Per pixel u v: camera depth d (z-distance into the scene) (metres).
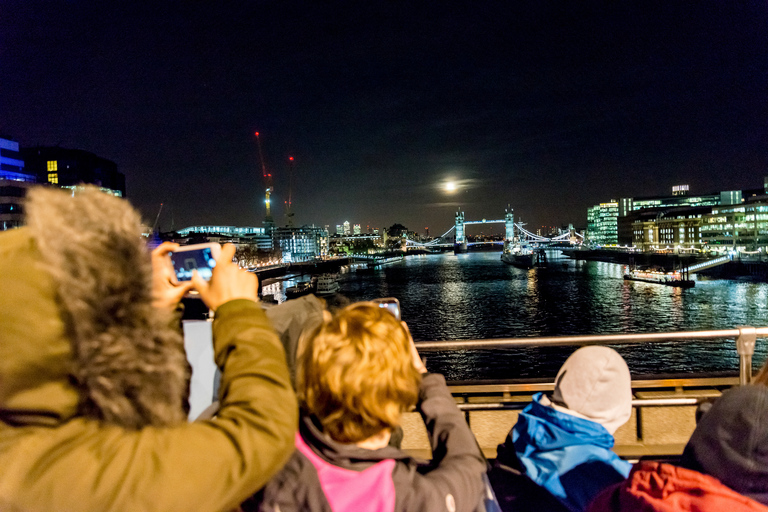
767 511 0.97
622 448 2.66
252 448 0.67
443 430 1.26
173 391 0.74
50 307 0.63
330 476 0.97
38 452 0.59
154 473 0.59
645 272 98.19
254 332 0.86
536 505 1.65
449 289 93.00
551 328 54.06
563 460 1.50
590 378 1.53
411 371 1.03
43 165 108.75
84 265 0.64
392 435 1.22
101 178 115.88
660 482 1.10
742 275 95.81
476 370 41.38
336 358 0.97
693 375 3.01
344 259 193.12
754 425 1.05
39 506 0.56
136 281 0.70
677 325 53.03
